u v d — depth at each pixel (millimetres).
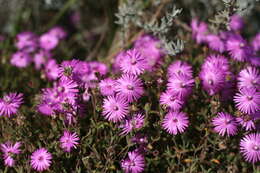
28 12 1051
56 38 909
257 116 641
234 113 651
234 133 637
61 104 648
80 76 673
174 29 810
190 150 653
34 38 926
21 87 838
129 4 836
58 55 967
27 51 891
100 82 665
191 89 667
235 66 740
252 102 636
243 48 734
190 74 691
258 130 661
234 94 685
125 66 654
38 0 1046
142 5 906
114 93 653
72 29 1133
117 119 633
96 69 740
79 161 653
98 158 637
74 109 648
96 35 1067
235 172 644
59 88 654
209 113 685
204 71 678
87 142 652
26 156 655
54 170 649
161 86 672
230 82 673
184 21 931
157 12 865
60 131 671
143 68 653
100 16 1118
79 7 1104
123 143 668
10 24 1082
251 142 636
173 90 647
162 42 765
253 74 667
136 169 633
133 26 890
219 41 764
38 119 703
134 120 624
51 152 655
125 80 642
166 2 871
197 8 940
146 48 781
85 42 1048
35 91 799
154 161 654
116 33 965
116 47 918
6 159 647
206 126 657
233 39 746
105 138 653
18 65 872
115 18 972
